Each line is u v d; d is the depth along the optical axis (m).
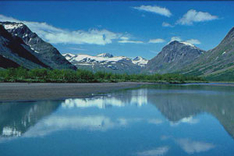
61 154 14.31
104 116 26.56
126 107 34.09
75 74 158.25
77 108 32.22
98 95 53.53
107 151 14.95
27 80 126.62
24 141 16.78
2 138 17.44
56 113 27.89
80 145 16.05
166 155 14.37
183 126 22.05
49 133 18.97
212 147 15.88
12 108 31.00
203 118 26.00
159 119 25.23
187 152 14.94
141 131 19.98
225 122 23.88
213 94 61.22
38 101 38.97
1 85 85.19
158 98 48.12
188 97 50.97
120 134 18.97
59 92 58.12
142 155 14.33
